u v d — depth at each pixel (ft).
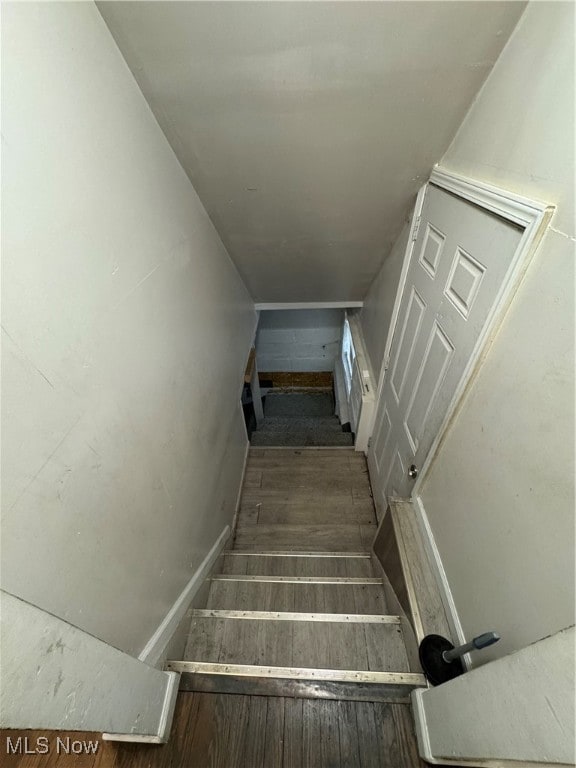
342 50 3.09
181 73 3.19
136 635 3.33
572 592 2.03
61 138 2.09
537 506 2.36
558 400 2.16
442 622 3.85
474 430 3.34
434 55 3.11
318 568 6.81
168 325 3.87
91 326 2.40
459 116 3.78
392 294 7.06
